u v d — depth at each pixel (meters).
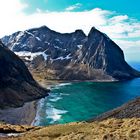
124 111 64.94
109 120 47.41
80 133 40.50
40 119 181.75
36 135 49.41
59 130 49.62
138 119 41.88
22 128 70.62
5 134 62.09
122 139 33.12
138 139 32.09
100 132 38.19
